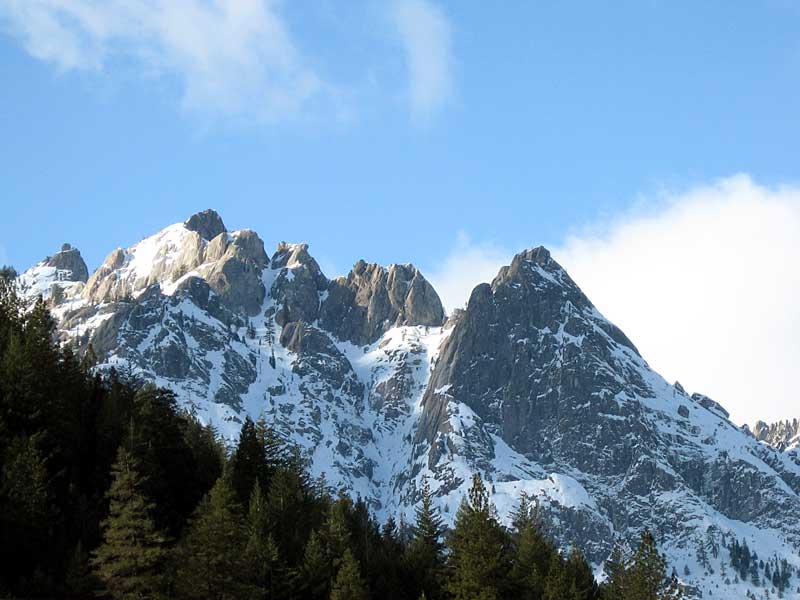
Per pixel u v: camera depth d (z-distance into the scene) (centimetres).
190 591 15212
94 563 15300
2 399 18088
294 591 17462
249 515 18638
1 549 15638
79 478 17962
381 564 19450
